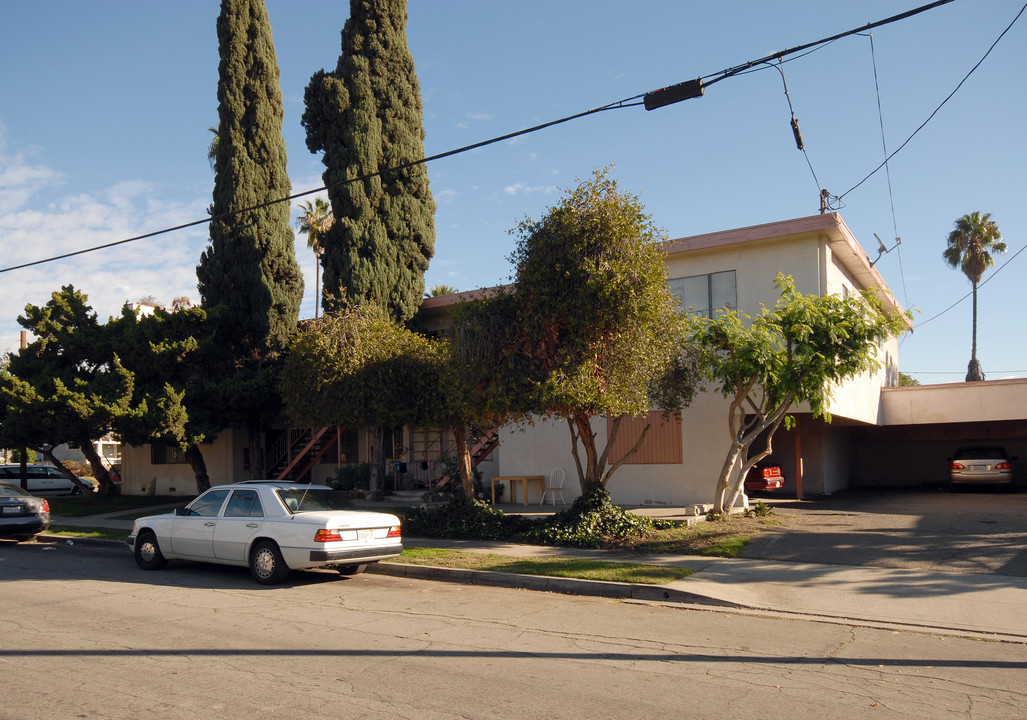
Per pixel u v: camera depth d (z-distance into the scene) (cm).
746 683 649
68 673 672
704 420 1830
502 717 562
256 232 2439
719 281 1803
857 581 1077
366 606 993
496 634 829
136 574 1277
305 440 2766
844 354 1404
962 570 1116
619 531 1422
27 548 1694
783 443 2327
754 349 1419
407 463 2458
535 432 2075
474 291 2297
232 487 1259
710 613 948
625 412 1356
